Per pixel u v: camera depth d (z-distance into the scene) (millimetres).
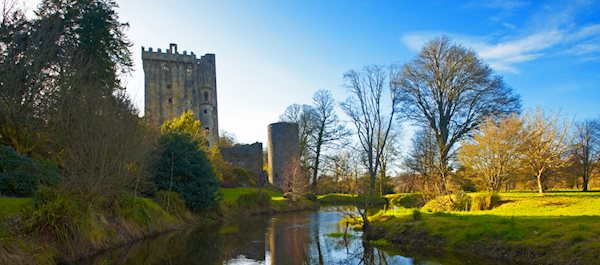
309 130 62031
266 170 75500
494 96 32281
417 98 34344
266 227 25375
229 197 36656
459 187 29219
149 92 77312
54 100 21203
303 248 17281
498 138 26578
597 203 18203
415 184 39250
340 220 29000
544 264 11203
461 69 32844
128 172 19828
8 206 13523
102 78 27766
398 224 18469
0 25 21750
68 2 27969
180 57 80625
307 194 49156
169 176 27719
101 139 16719
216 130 83000
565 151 28281
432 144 31688
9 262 9805
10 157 17734
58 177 18594
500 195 23375
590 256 10234
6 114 20594
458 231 15219
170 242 18906
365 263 13852
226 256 15594
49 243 12227
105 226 16328
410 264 12891
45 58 22469
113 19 30406
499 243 13117
